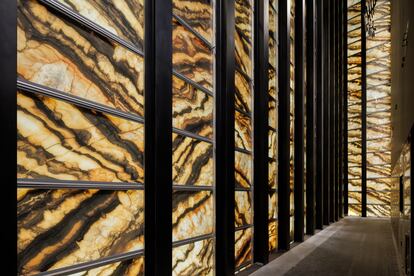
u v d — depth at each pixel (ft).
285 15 29.48
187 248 15.47
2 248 7.41
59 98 9.53
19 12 8.59
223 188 18.35
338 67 57.77
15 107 7.79
